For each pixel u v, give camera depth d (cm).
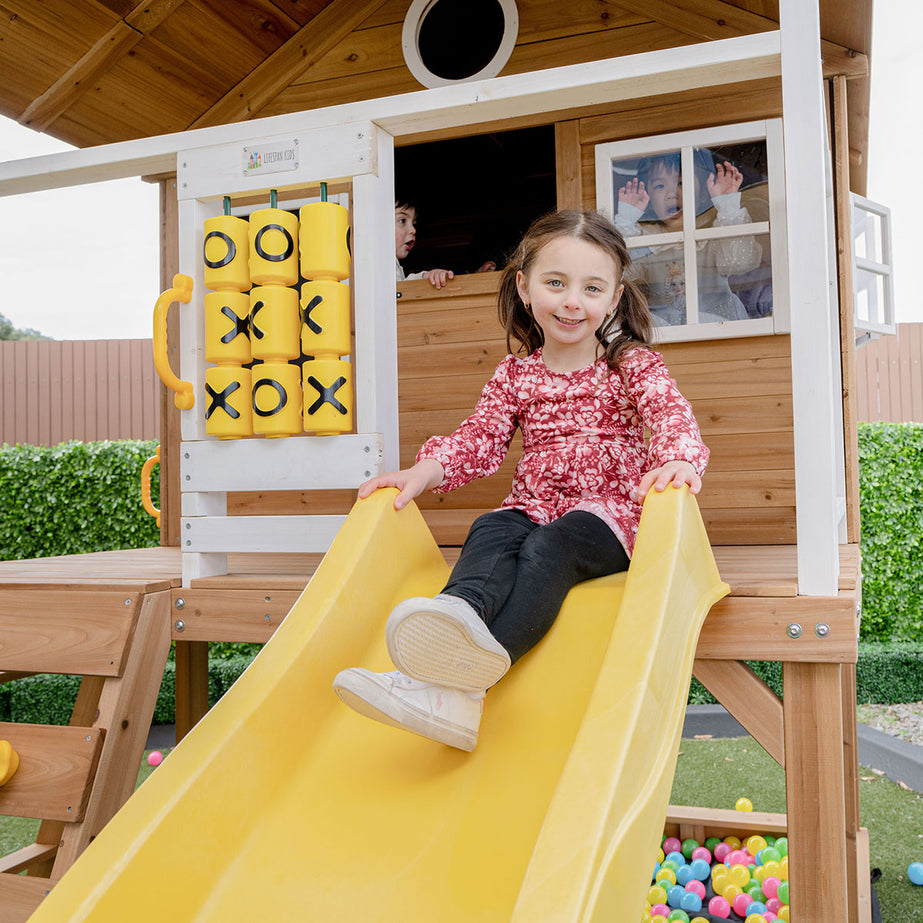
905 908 295
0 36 320
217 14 340
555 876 103
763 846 321
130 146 237
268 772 143
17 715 574
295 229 219
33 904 184
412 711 132
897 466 609
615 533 181
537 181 552
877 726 511
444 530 335
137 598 211
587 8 335
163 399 411
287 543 220
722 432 313
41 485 654
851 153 404
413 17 354
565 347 204
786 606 177
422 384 351
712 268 314
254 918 124
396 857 131
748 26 313
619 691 129
